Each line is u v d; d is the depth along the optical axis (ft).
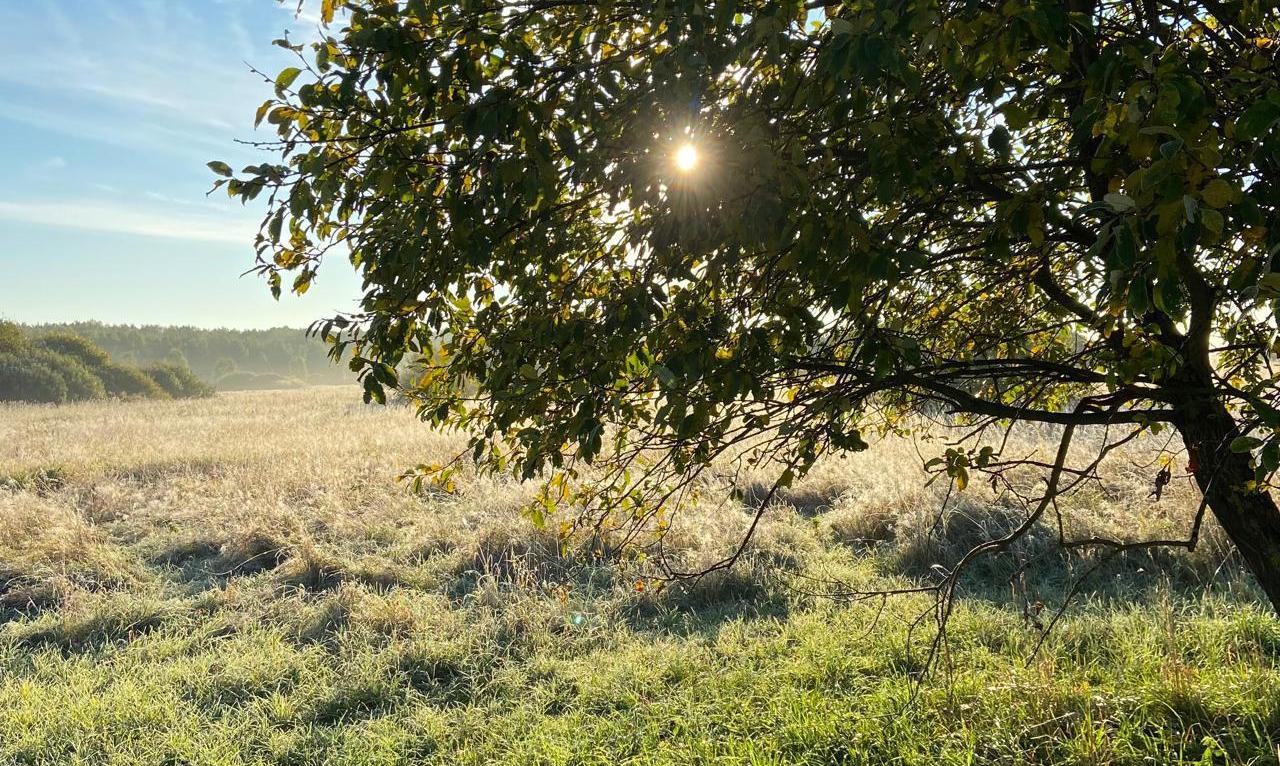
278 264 8.71
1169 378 9.16
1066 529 23.30
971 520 24.09
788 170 6.42
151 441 57.67
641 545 24.98
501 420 8.30
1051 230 9.00
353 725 16.78
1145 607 18.97
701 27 6.34
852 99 6.59
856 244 6.35
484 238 7.24
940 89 7.95
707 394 7.63
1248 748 12.77
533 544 25.91
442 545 27.84
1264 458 5.43
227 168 7.48
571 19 8.18
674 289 8.21
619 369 8.02
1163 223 4.39
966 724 14.38
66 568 26.30
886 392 11.55
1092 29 5.68
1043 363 9.58
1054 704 14.47
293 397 138.92
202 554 29.09
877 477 30.81
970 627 18.54
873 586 22.15
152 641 21.09
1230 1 7.85
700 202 6.61
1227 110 6.15
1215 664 15.60
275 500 33.37
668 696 16.97
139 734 16.58
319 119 7.28
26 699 17.90
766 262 8.51
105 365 173.37
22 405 118.11
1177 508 22.77
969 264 11.19
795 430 8.82
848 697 15.94
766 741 14.85
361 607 22.03
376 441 51.26
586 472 28.35
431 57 6.88
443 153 7.73
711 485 31.60
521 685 18.11
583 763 14.93
